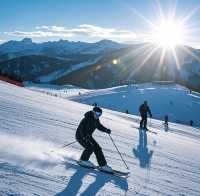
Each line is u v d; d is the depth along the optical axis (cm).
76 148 940
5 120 1141
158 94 11969
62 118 1684
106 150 1066
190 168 1111
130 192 628
